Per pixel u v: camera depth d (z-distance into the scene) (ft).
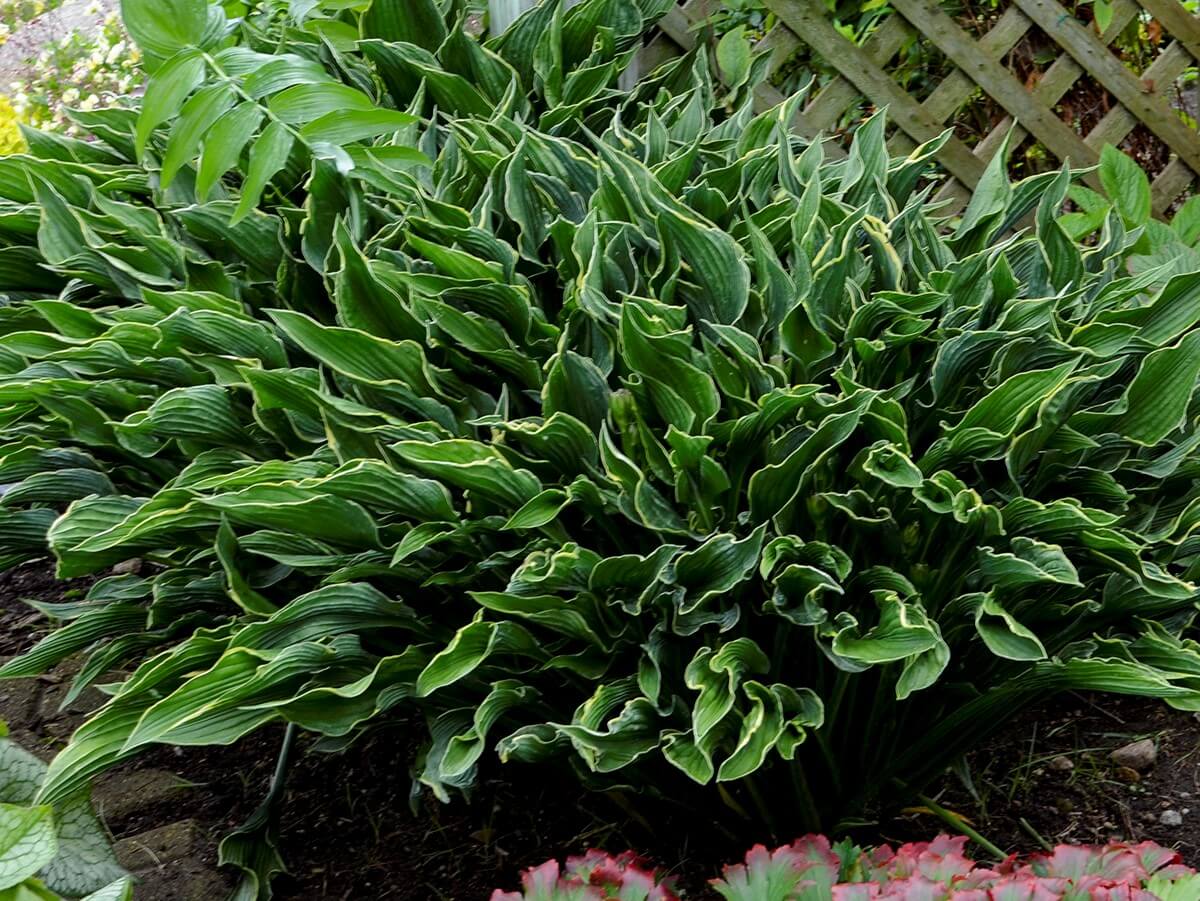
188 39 4.60
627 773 4.26
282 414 4.44
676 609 3.94
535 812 4.86
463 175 5.33
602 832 4.72
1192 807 4.78
